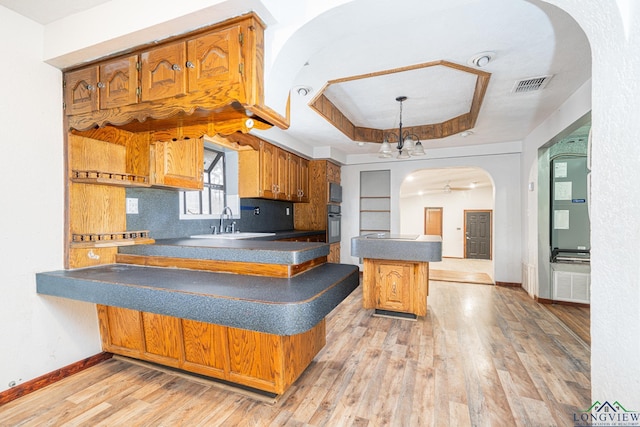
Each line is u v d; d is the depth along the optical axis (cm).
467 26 185
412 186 883
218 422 162
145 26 154
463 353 243
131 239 236
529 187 425
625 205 91
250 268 185
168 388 192
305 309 131
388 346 256
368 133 454
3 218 175
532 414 168
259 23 147
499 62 227
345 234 578
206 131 208
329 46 208
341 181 580
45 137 194
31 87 187
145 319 211
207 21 149
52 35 185
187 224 316
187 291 148
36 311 190
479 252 944
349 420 164
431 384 198
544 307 370
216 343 190
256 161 384
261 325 131
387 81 285
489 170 488
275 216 484
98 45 170
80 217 212
